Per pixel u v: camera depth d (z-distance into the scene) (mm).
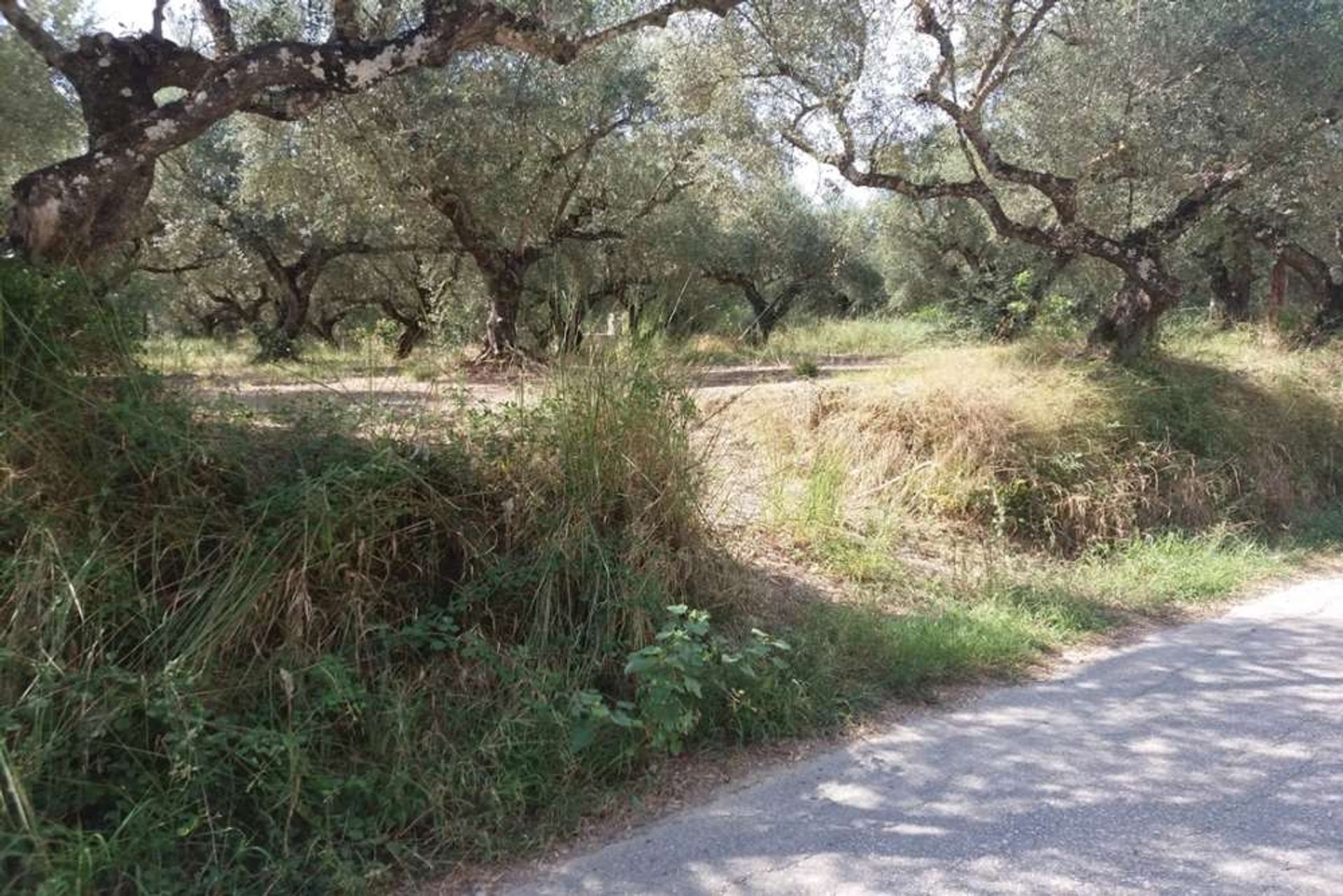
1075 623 6375
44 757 3238
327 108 12883
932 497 8711
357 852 3467
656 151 16891
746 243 25703
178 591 3934
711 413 6820
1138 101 10258
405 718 3912
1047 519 8641
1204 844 3521
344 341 23781
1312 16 10523
